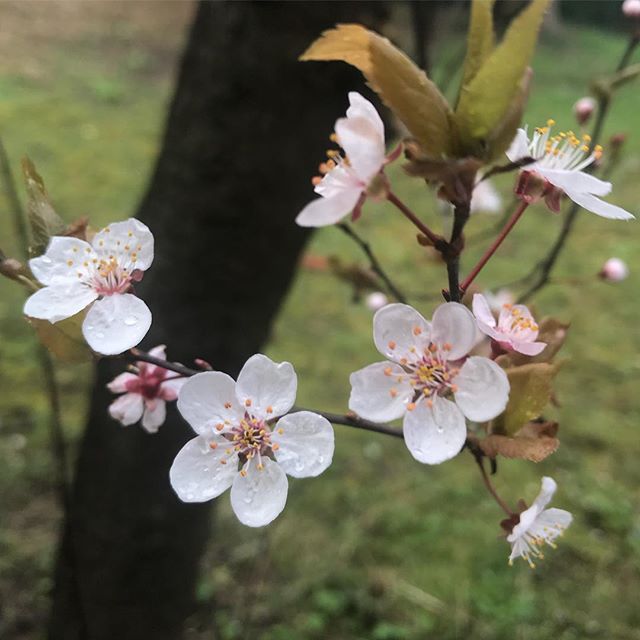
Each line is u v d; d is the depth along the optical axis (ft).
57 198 2.29
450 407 0.35
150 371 0.46
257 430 0.36
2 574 1.23
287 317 1.98
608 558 1.37
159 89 3.54
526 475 1.54
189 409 0.36
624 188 3.01
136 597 0.99
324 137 0.78
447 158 0.31
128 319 0.37
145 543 0.95
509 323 0.39
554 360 0.40
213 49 0.75
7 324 1.76
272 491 0.36
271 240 0.84
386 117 0.62
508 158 0.38
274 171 0.79
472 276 0.38
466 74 0.32
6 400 1.54
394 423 1.60
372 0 0.73
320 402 1.65
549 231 2.65
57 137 2.74
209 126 0.78
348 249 2.29
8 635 1.14
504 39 0.30
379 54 0.30
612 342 2.04
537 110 3.55
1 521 1.31
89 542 0.96
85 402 1.57
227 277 0.84
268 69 0.74
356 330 1.96
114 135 2.88
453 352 0.36
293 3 0.71
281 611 1.23
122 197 2.38
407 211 0.33
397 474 1.52
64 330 0.38
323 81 0.74
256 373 0.36
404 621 1.23
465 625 1.22
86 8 4.37
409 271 2.21
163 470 0.92
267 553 1.32
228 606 1.23
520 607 1.25
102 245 0.38
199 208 0.81
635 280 2.37
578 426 1.70
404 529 1.39
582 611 1.26
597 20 6.68
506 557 1.34
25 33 3.80
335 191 0.33
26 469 1.40
